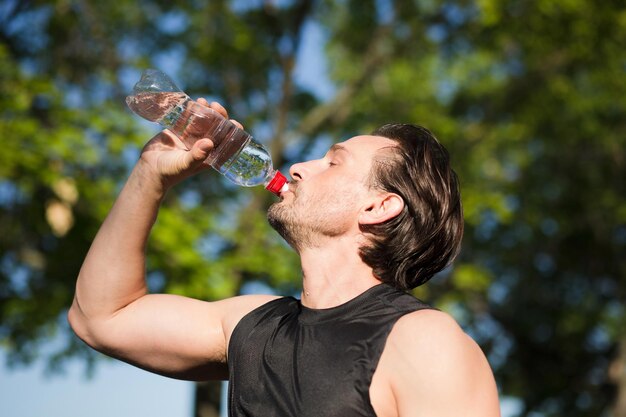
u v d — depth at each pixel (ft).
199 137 10.19
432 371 8.00
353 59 44.19
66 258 32.30
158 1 39.11
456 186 9.68
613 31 38.91
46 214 31.42
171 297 10.06
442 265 9.53
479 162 42.16
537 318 51.88
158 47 39.65
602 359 53.52
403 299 8.72
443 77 43.21
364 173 9.38
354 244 9.24
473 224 38.78
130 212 9.97
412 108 41.09
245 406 8.64
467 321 49.11
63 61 37.93
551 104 41.81
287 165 39.93
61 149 30.09
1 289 33.88
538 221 46.37
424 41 41.27
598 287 51.98
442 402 7.93
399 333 8.31
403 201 9.31
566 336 52.54
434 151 9.66
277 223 9.43
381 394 8.18
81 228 31.30
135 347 9.89
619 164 47.73
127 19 39.24
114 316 10.01
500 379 53.36
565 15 38.24
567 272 51.83
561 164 47.80
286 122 39.93
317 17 43.45
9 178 29.81
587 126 43.55
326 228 9.21
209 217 33.40
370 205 9.27
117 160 33.30
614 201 47.37
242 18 39.99
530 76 42.34
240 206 37.22
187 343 9.72
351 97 40.81
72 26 37.60
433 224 9.37
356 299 8.80
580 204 48.57
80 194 30.60
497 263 48.91
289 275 33.58
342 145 9.66
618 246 50.62
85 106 35.55
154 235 29.86
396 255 9.25
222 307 9.85
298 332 8.74
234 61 38.47
